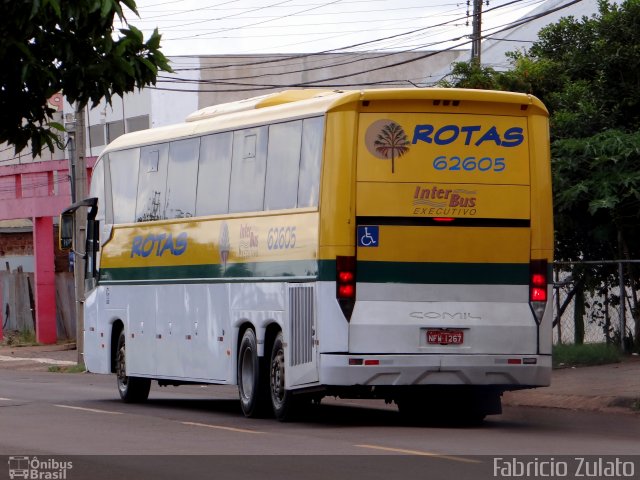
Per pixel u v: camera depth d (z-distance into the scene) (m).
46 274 66.94
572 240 36.75
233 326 26.44
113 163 32.53
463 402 25.03
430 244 22.78
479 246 22.98
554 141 35.66
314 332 22.94
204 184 27.77
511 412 27.11
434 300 22.78
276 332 25.31
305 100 24.23
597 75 37.09
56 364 54.78
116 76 15.58
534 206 23.27
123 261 31.88
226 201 26.81
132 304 31.41
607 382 29.94
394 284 22.66
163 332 29.70
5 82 15.30
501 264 23.09
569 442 20.42
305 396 24.16
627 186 33.12
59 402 32.34
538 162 23.30
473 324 22.89
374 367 22.44
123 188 31.95
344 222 22.52
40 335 66.88
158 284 29.95
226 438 21.62
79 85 15.44
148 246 30.48
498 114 23.14
